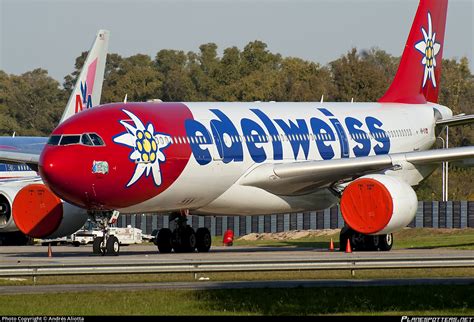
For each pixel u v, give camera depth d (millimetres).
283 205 130750
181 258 109562
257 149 127562
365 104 152125
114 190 111938
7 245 176250
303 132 135500
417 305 73625
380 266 91562
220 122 125000
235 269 88938
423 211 196125
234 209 127750
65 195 111562
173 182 117312
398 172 137625
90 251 141250
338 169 126125
